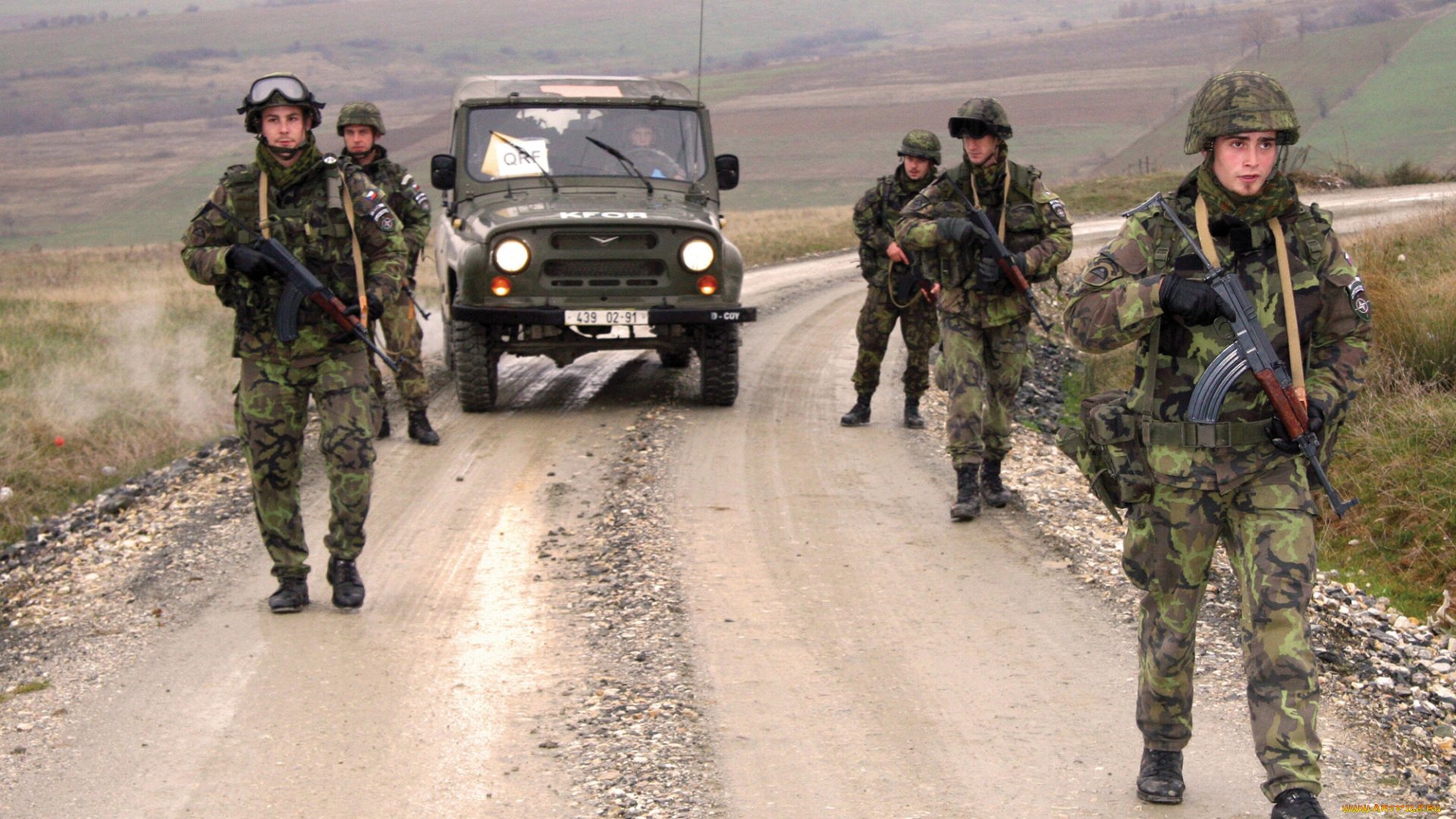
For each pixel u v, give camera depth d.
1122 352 14.38
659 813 3.95
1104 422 3.84
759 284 21.84
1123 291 3.67
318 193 5.46
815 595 6.10
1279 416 3.60
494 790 4.11
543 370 12.68
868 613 5.86
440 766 4.29
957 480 7.77
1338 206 29.94
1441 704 4.82
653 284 9.97
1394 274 12.51
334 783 4.16
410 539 7.05
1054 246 7.15
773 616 5.81
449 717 4.69
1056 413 12.06
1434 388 8.95
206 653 5.36
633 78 12.11
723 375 10.35
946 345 7.33
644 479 8.16
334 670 5.15
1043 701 4.86
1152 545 3.81
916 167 9.27
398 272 5.60
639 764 4.28
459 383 10.18
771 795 4.08
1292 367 3.67
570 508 7.60
